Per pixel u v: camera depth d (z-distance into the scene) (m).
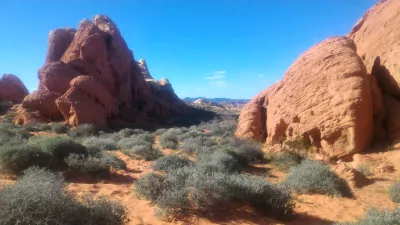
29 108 32.31
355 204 7.89
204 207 6.81
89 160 10.27
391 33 15.98
